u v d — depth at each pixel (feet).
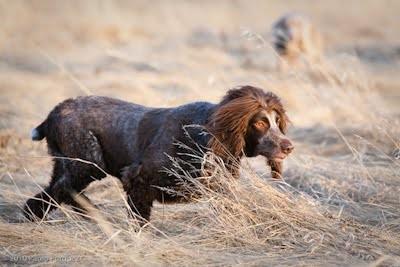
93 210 36.40
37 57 88.22
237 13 133.59
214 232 33.42
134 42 97.55
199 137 33.96
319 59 68.13
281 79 67.00
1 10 108.17
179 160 34.01
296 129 55.52
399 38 111.96
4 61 86.17
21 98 64.85
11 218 37.11
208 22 121.39
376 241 33.60
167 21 112.78
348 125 54.70
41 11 116.06
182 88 66.95
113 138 36.11
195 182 33.50
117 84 69.46
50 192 37.22
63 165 37.19
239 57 88.79
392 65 87.86
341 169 43.73
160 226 35.47
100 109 36.76
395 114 58.49
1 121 54.95
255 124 33.22
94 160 36.45
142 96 63.57
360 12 138.51
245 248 32.73
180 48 88.69
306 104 60.13
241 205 34.06
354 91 60.75
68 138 36.76
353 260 31.71
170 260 31.09
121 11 118.52
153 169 34.35
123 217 35.50
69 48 94.02
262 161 46.57
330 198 38.68
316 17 134.82
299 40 76.13
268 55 88.99
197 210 36.29
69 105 37.37
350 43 104.47
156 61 80.33
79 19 109.91
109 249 31.86
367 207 38.50
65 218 36.88
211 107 34.35
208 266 30.63
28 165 46.09
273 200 34.68
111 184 41.29
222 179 33.60
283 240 33.24
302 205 35.06
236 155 33.53
